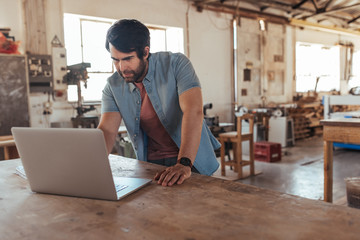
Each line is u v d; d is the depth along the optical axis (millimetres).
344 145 5980
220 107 7125
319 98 9445
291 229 760
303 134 7930
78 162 1013
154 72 1506
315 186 3857
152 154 1706
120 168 1465
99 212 932
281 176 4352
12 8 4598
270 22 7934
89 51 5480
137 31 1277
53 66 4906
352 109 8492
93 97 5590
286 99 8484
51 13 4895
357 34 10070
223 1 6996
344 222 789
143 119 1590
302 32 8883
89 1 5219
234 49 7297
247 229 771
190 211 904
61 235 791
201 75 6770
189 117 1367
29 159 1101
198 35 6680
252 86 7613
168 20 6199
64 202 1038
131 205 977
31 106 4797
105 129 1554
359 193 2391
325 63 9977
